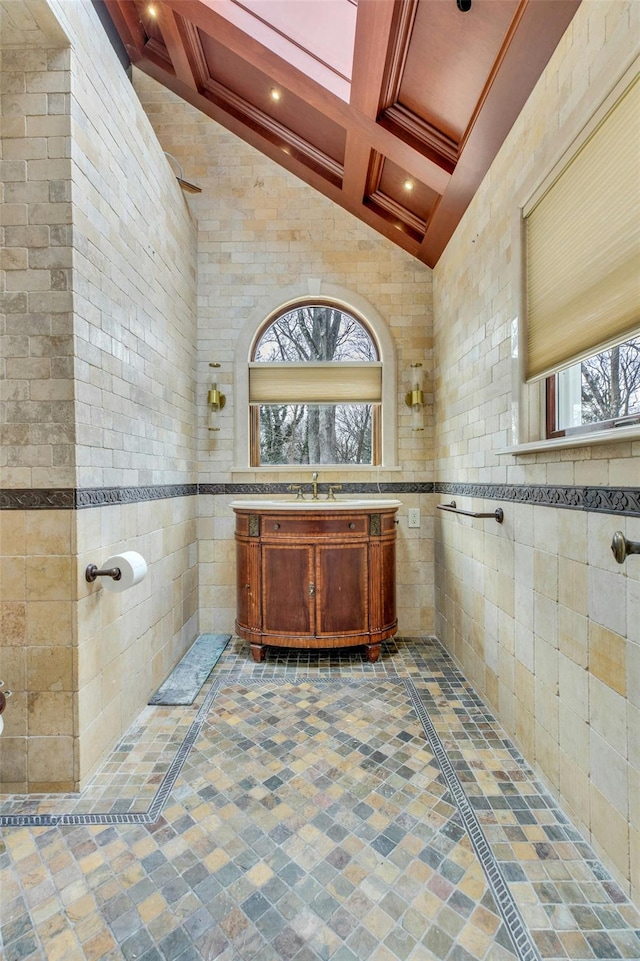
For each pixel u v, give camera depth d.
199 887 1.16
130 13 2.58
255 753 1.72
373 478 3.11
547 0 1.33
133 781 1.57
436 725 1.92
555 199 1.46
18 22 1.43
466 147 2.02
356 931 1.04
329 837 1.31
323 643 2.54
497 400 1.96
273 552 2.58
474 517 2.06
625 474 1.15
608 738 1.21
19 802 1.47
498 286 1.93
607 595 1.22
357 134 2.34
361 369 3.12
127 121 1.96
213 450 3.11
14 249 1.52
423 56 1.81
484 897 1.12
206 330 3.11
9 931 1.04
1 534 1.53
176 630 2.58
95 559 1.66
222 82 2.74
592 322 1.27
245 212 3.10
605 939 1.02
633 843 1.11
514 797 1.48
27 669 1.53
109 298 1.80
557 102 1.42
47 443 1.53
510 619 1.82
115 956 0.99
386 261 3.11
